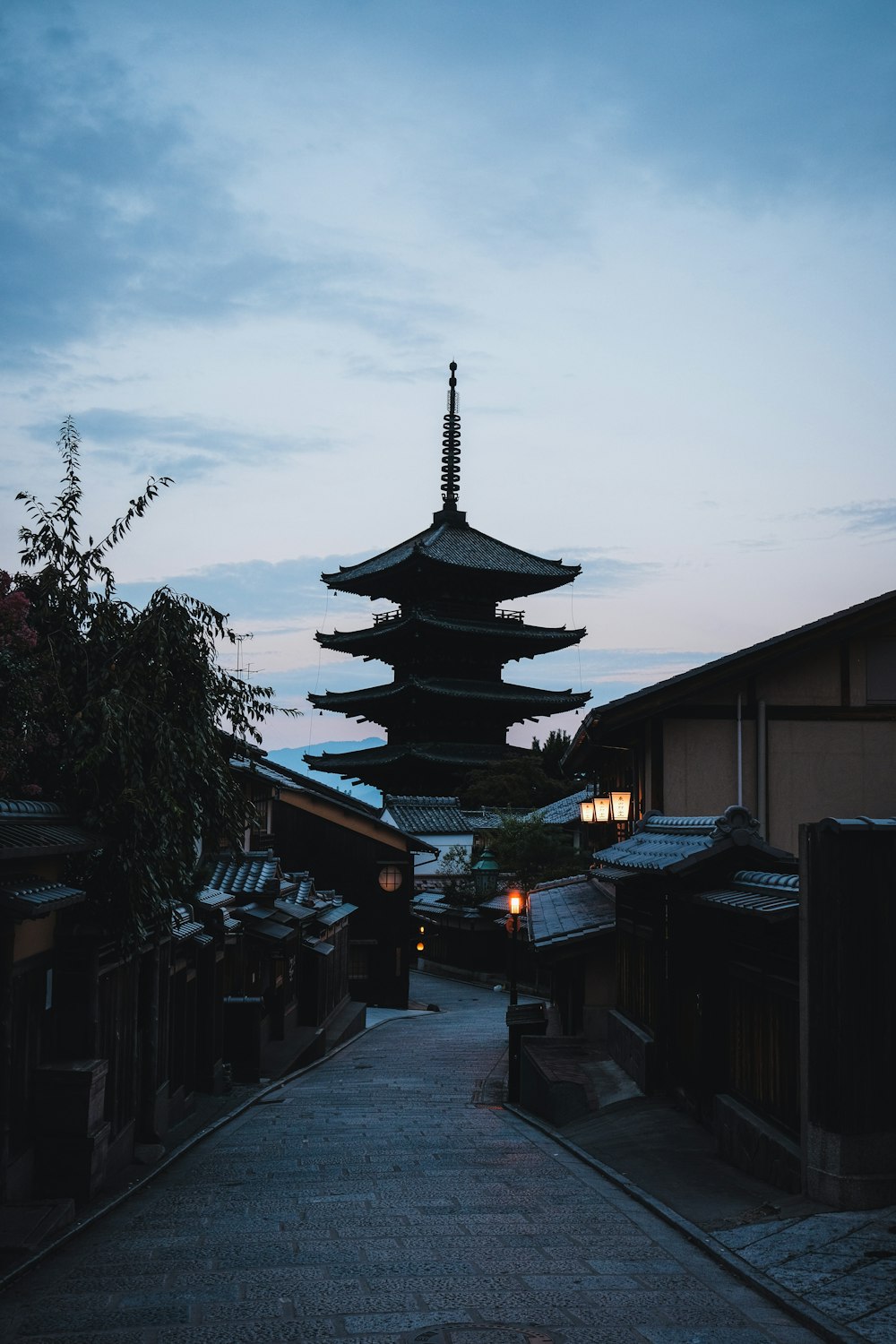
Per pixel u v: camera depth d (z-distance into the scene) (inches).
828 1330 239.6
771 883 413.4
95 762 415.8
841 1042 338.6
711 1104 474.9
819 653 711.7
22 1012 374.9
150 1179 438.6
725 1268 297.3
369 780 2864.2
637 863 552.7
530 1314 255.8
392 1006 1640.0
